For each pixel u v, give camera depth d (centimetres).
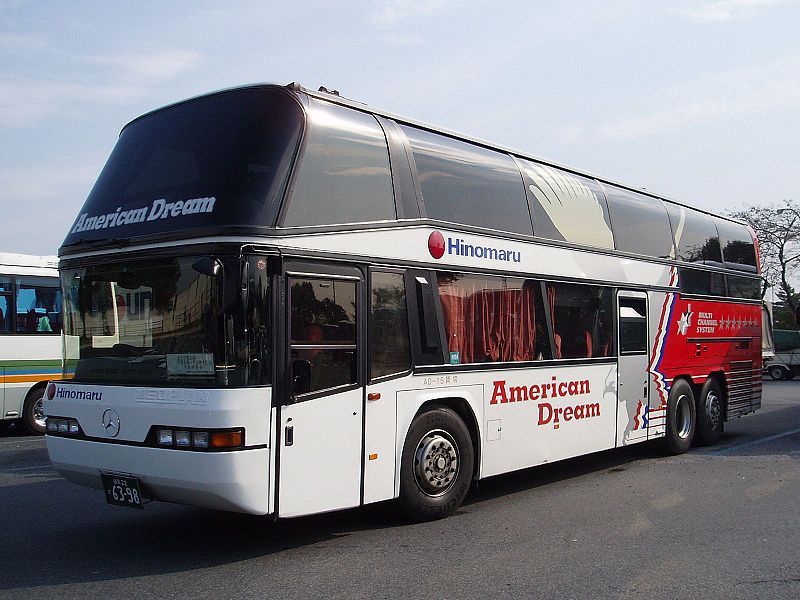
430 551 647
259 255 602
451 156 820
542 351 903
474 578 571
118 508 828
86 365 677
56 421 687
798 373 3747
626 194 1135
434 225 769
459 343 786
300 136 652
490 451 823
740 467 1075
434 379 752
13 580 571
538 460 890
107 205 695
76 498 882
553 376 917
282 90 667
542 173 963
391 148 743
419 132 801
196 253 608
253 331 592
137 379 634
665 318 1161
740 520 755
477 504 839
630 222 1109
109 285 667
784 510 799
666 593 539
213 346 589
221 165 632
